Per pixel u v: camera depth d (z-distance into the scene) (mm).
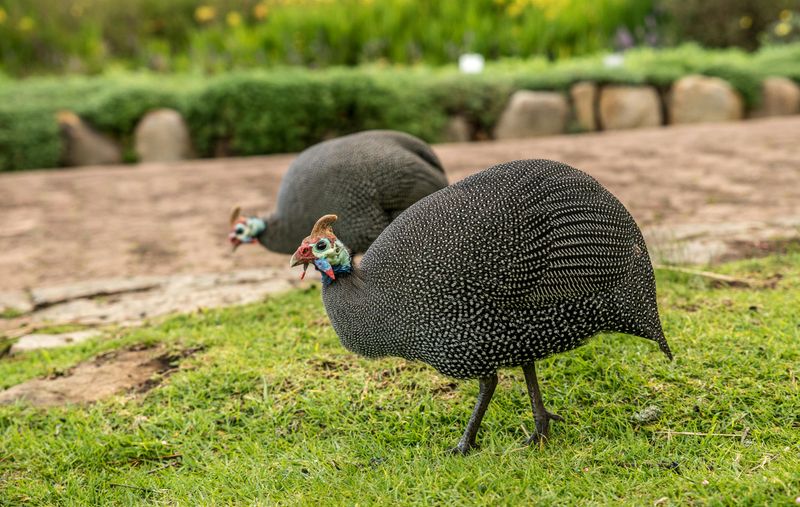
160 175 9117
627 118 11461
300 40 13812
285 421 3473
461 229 2869
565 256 2816
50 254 6270
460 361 2934
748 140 8922
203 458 3312
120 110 10734
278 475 3123
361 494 2910
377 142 4273
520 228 2828
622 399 3381
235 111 10547
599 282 2857
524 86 11500
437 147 10023
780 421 3127
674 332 3811
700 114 11609
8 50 14336
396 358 3811
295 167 4367
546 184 2902
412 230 2977
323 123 10695
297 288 4980
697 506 2691
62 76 13844
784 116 11992
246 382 3736
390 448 3234
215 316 4562
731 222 5711
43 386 3914
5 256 6258
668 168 7746
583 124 11398
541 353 2926
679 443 3072
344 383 3668
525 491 2840
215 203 7637
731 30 14531
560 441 3164
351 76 10773
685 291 4312
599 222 2887
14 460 3430
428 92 11070
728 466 2893
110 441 3447
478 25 13930
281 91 10547
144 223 7043
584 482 2875
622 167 7930
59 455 3408
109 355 4188
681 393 3361
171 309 4844
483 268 2820
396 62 13664
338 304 3062
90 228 6961
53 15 14852
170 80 12531
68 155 10539
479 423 3137
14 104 10625
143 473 3273
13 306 5133
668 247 5090
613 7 14625
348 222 4184
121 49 15172
